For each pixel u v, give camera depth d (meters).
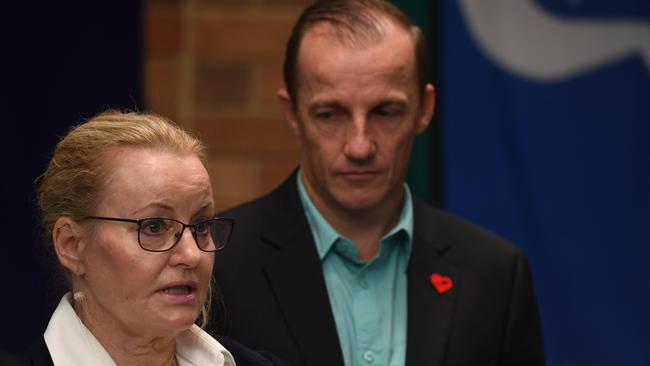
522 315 6.28
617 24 9.52
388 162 5.82
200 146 4.64
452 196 9.49
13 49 9.13
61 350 4.54
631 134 9.50
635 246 9.51
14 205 9.12
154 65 9.61
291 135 9.69
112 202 4.41
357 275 6.06
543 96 9.52
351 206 5.84
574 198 9.51
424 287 6.14
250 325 5.88
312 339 5.86
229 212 6.30
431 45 9.54
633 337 9.52
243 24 9.67
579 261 9.52
